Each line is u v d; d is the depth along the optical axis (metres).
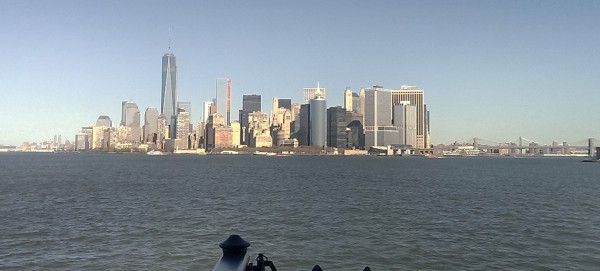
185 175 129.50
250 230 38.16
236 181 103.88
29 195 68.75
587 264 27.42
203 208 52.69
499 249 31.34
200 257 28.50
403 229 39.09
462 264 27.50
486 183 103.88
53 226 39.75
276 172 152.25
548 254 29.94
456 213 49.78
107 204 56.75
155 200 61.53
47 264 27.02
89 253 29.59
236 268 7.92
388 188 85.75
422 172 161.75
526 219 45.56
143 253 29.52
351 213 49.22
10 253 29.69
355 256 29.31
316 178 118.50
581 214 49.75
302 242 33.44
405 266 27.08
